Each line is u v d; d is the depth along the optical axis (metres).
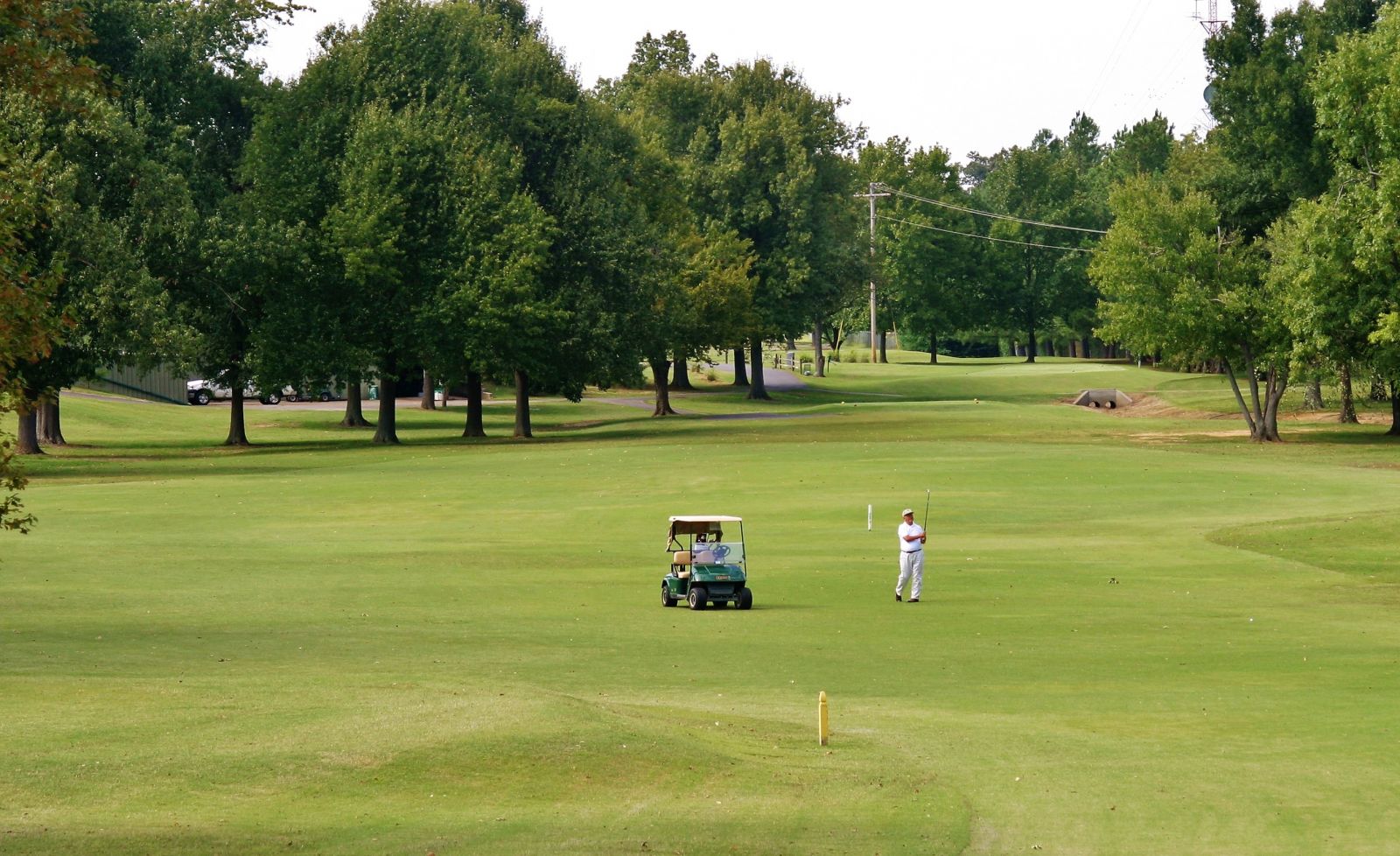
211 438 75.50
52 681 15.13
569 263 71.19
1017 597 24.95
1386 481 43.84
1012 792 11.64
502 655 18.62
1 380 17.06
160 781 11.04
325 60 67.50
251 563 28.83
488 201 64.44
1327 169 73.81
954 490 43.28
